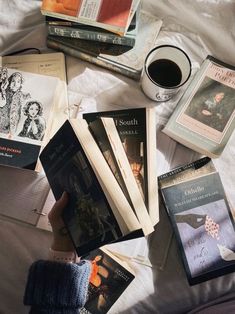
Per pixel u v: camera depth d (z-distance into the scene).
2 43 0.87
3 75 0.81
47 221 0.78
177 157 0.85
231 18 0.87
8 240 0.77
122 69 0.86
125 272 0.77
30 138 0.77
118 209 0.58
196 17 0.88
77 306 0.69
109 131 0.67
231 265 0.77
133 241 0.79
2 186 0.79
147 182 0.74
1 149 0.77
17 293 0.77
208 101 0.85
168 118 0.86
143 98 0.87
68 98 0.85
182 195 0.80
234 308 0.70
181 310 0.79
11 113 0.79
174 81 0.83
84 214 0.62
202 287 0.78
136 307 0.77
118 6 0.78
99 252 0.78
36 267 0.69
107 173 0.60
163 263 0.79
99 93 0.86
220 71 0.87
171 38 0.89
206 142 0.83
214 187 0.81
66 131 0.62
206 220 0.79
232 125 0.84
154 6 0.89
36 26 0.88
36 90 0.80
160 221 0.81
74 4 0.78
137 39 0.87
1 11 0.87
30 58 0.86
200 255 0.77
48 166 0.68
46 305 0.67
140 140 0.77
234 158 0.85
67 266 0.68
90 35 0.83
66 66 0.87
